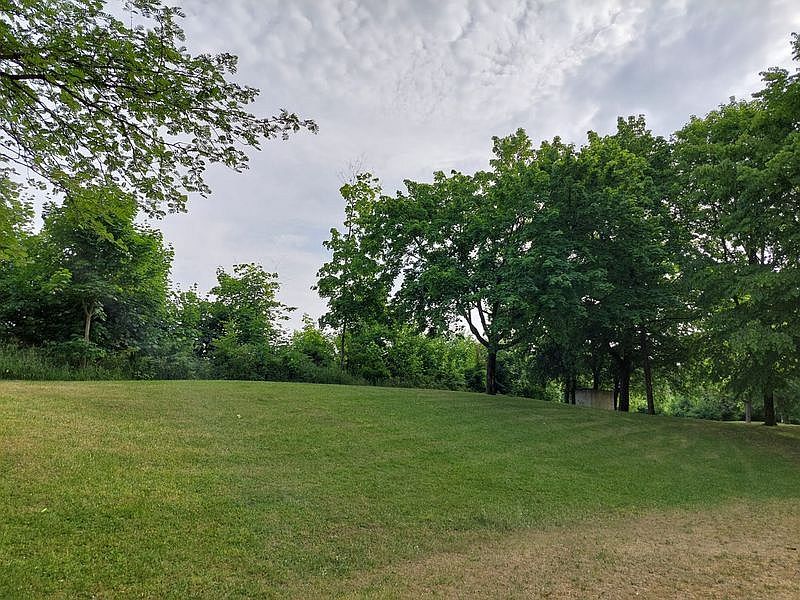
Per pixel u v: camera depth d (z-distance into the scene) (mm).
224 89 6367
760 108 17578
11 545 4863
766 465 13438
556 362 31719
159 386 14695
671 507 8898
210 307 32875
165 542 5414
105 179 7043
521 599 4777
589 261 19047
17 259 8414
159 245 21422
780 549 6637
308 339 28562
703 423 19922
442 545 6227
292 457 9242
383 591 4824
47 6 5879
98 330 19547
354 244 25812
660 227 20125
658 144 24188
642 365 26422
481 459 10617
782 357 17812
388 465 9469
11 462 6906
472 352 39656
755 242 17078
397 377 29891
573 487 9461
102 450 8078
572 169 19953
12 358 15750
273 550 5582
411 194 24266
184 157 6953
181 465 7965
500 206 21594
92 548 5066
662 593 5000
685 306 21609
